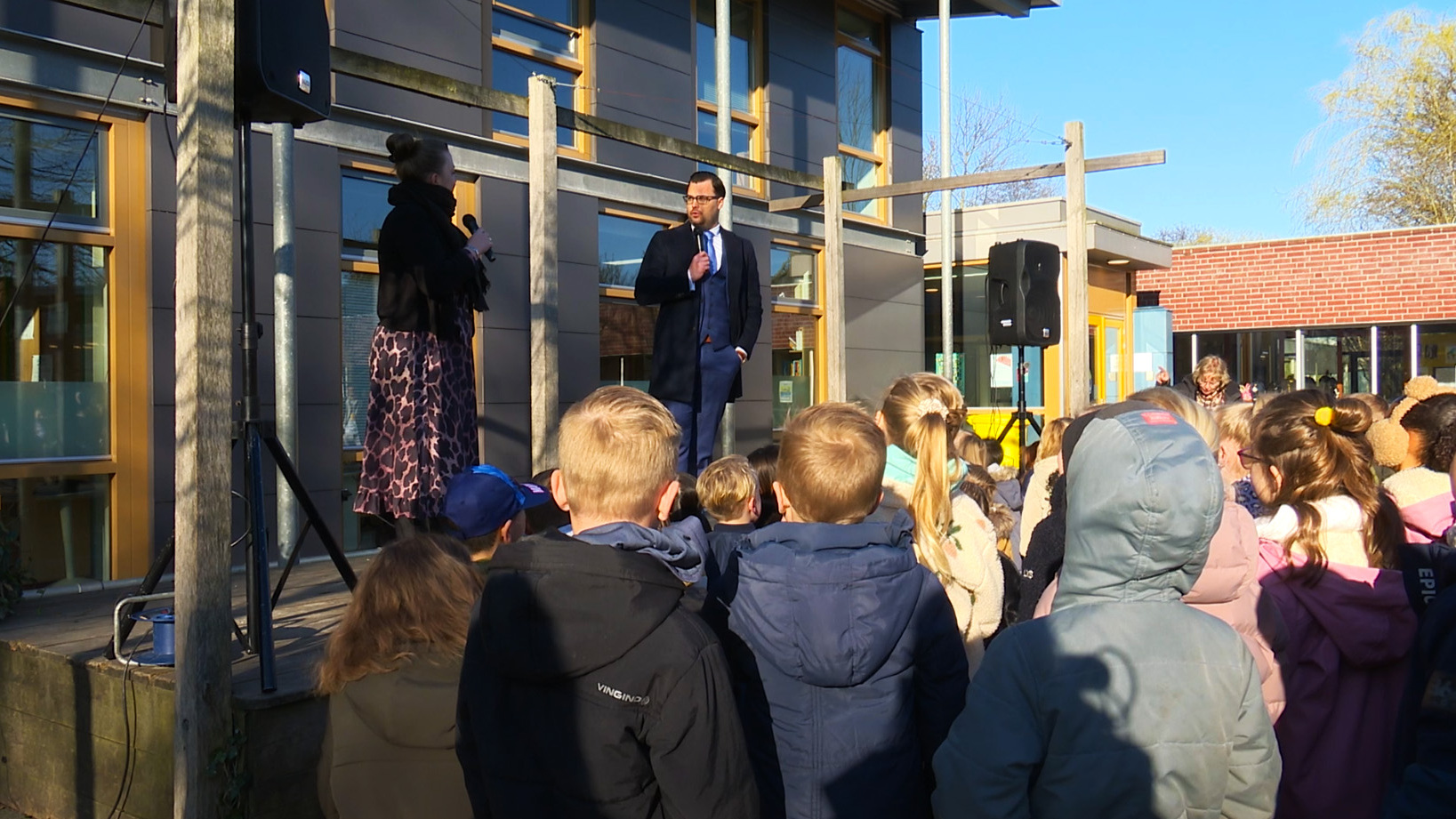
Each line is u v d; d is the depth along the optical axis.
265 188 5.91
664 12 8.56
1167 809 1.79
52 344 5.29
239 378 5.81
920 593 2.19
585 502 2.12
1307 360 15.06
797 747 2.13
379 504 4.21
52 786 3.66
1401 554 2.56
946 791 1.89
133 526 5.52
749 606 2.16
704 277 5.64
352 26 6.38
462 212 7.04
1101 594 1.91
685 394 5.57
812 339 10.05
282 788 3.13
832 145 10.29
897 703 2.16
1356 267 14.27
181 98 3.10
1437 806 1.67
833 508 2.28
